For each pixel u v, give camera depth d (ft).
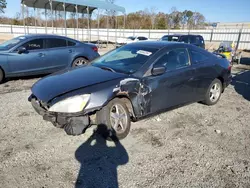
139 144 10.02
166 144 10.11
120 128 10.34
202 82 13.96
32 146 9.57
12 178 7.53
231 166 8.61
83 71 11.45
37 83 10.87
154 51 11.87
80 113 8.77
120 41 81.20
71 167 8.25
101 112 9.57
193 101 13.88
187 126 12.11
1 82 20.39
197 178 7.84
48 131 10.96
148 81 10.78
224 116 13.79
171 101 12.14
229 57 38.11
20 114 12.98
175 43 13.12
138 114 10.69
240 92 19.92
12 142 9.83
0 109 13.66
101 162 8.62
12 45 20.44
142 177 7.81
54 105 8.76
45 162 8.50
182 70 12.43
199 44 45.24
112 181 7.56
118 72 11.02
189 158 9.06
